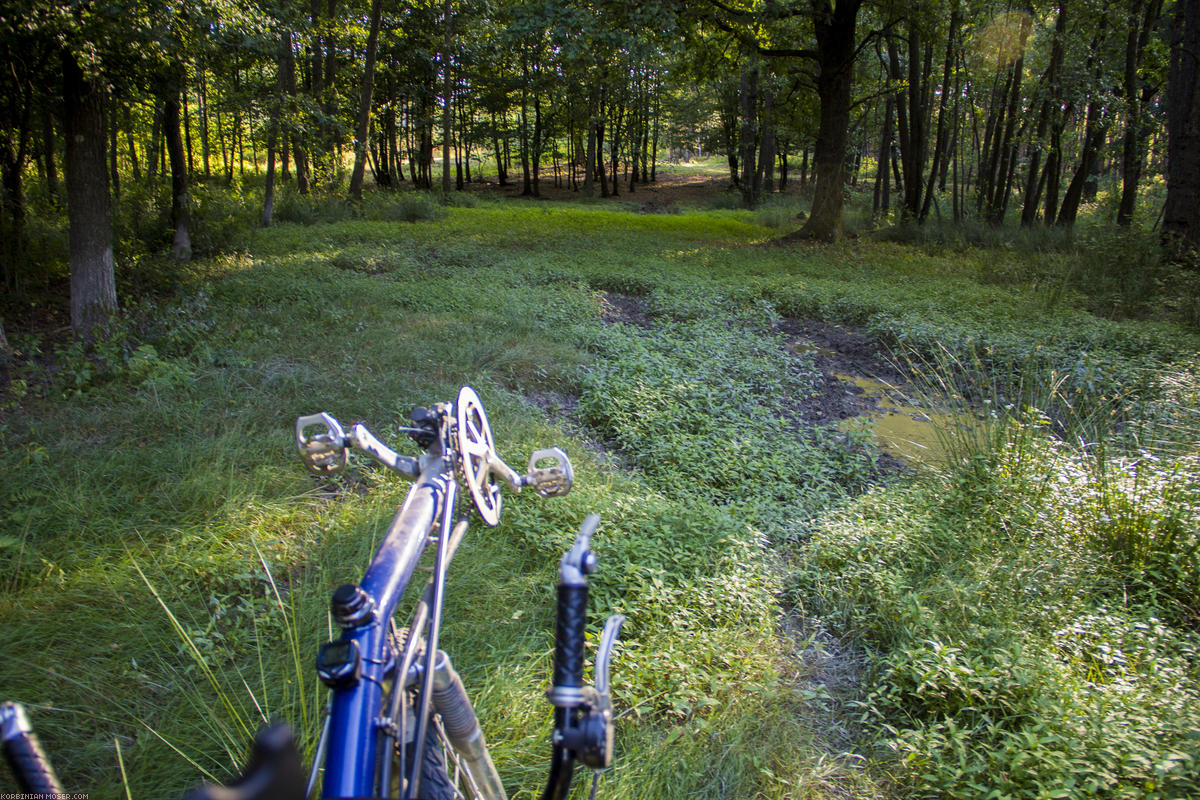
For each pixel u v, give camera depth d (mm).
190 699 2793
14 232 10305
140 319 8070
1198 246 14062
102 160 8461
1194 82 13977
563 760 959
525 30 18406
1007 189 27719
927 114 29500
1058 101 22500
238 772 2418
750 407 7684
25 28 7320
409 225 20844
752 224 30781
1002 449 5672
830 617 4191
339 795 861
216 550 3947
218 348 7297
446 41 34750
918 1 19156
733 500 5652
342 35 24312
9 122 10242
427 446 1385
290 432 5414
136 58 8305
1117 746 2883
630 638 3611
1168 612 4219
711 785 2820
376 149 40562
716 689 3271
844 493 6000
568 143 53062
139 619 3301
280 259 13438
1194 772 2705
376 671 974
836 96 20812
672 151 72875
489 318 9430
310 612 3367
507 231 20172
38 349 7488
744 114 41031
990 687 3254
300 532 4227
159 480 4570
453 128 45906
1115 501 4859
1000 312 11344
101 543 3916
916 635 3770
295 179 28516
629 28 18422
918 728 3270
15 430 5289
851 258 17328
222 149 32281
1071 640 3721
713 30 21500
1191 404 6496
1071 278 13922
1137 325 10531
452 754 1407
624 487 5383
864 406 8461
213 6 8656
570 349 8609
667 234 22094
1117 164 31578
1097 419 6672
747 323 11219
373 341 7969
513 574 3969
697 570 4199
